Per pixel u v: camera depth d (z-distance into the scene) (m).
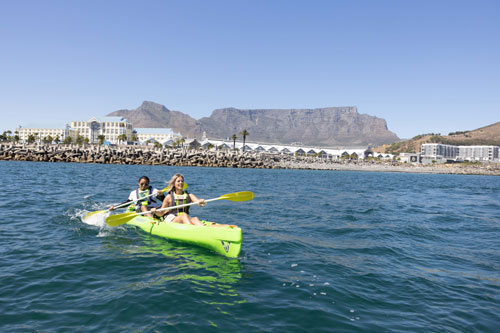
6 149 58.38
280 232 8.13
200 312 3.83
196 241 6.55
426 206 14.84
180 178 7.39
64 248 6.22
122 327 3.45
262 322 3.65
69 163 55.03
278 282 4.85
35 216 9.02
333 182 32.12
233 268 5.42
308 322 3.68
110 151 65.31
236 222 9.18
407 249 6.94
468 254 6.68
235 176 35.78
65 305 3.91
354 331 3.51
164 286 4.55
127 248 6.38
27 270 5.00
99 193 14.58
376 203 15.06
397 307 4.13
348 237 7.84
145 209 8.33
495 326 3.69
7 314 3.64
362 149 178.88
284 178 36.56
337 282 4.90
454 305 4.23
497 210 14.28
